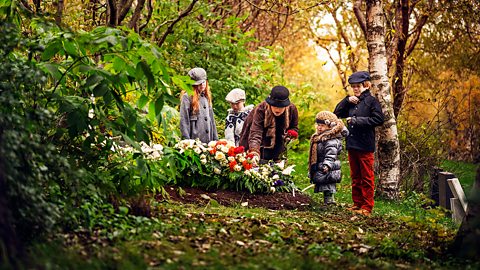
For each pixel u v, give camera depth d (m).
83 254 5.21
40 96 6.66
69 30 6.63
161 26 13.88
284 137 10.71
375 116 9.79
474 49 21.44
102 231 6.00
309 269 5.32
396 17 15.48
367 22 12.79
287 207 9.94
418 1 15.58
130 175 7.27
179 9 15.56
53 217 5.66
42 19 6.70
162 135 9.65
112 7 9.33
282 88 10.58
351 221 8.75
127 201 7.04
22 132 5.65
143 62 6.61
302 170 16.81
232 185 10.16
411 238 7.16
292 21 22.73
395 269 5.64
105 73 6.88
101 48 6.89
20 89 6.25
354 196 10.12
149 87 6.64
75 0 12.05
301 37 26.78
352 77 9.99
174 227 6.58
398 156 12.65
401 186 13.34
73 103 6.99
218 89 15.70
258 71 18.05
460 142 19.83
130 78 6.95
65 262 4.86
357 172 10.03
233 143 10.63
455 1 17.55
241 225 7.09
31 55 6.50
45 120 5.98
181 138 10.62
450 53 21.66
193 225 6.78
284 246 6.22
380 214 9.98
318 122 10.16
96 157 7.19
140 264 5.02
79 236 5.88
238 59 17.23
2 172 4.82
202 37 16.27
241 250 5.81
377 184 12.88
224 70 16.11
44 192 6.42
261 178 10.22
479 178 6.18
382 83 12.65
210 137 10.88
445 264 6.08
